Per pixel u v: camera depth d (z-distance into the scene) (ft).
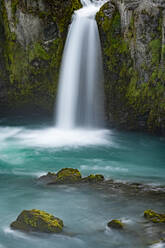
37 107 61.11
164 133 46.55
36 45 56.44
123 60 49.90
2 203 23.48
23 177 30.07
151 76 46.34
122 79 50.75
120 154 40.11
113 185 26.86
